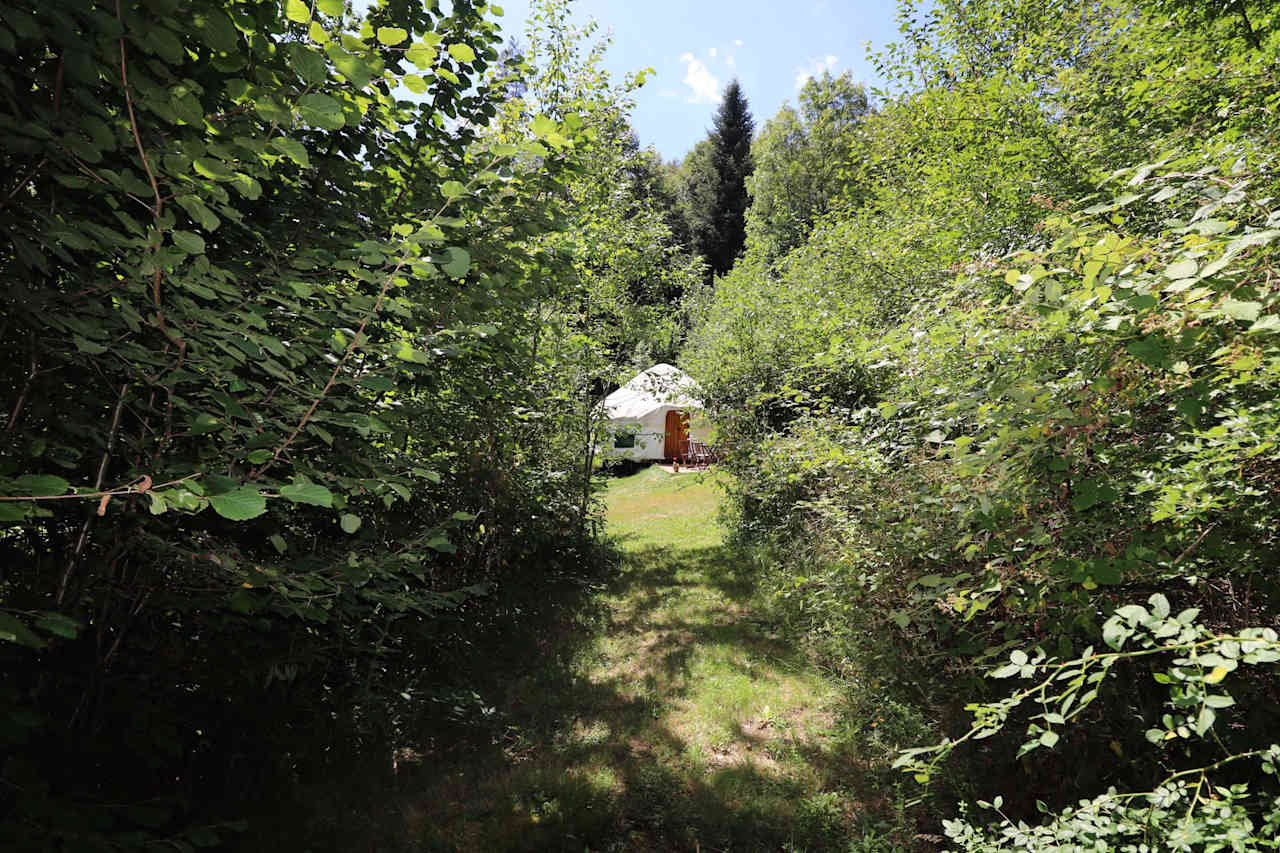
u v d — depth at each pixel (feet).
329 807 11.01
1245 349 5.32
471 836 10.74
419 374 10.16
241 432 6.64
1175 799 6.15
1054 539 8.00
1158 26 18.29
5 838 5.43
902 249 25.02
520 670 17.75
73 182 5.11
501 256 10.92
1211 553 7.43
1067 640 8.02
